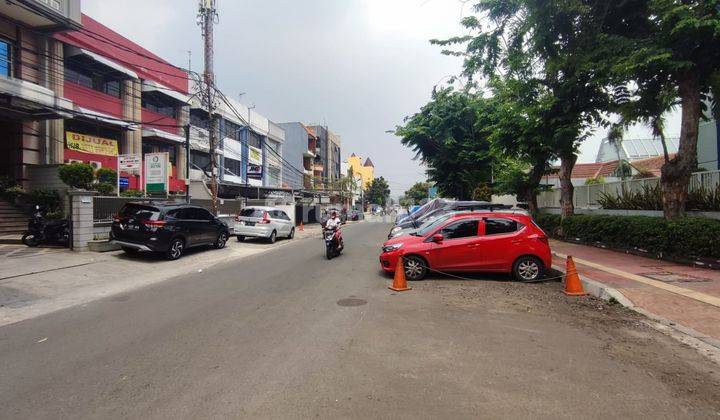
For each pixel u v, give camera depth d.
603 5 11.46
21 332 6.09
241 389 4.10
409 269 9.89
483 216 10.14
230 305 7.53
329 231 14.12
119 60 21.73
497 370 4.59
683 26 9.20
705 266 10.40
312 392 4.03
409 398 3.91
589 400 3.91
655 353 5.23
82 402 3.86
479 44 13.61
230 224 22.81
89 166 15.33
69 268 11.06
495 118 20.41
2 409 3.73
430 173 28.20
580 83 13.95
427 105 26.25
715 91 11.23
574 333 5.99
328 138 71.25
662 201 13.04
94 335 5.88
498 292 8.67
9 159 18.45
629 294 7.93
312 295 8.34
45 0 16.72
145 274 11.09
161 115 27.77
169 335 5.81
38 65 18.97
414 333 5.88
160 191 18.30
